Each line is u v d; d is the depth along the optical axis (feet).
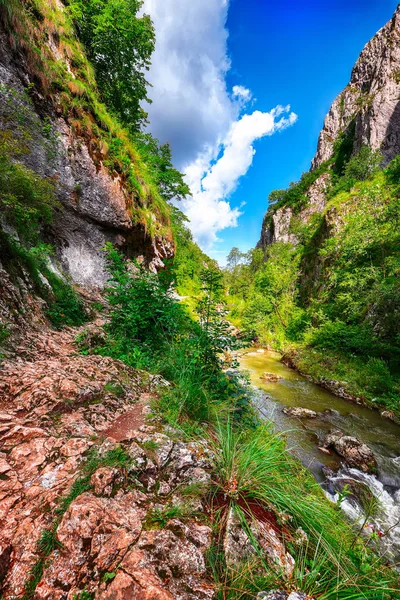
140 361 13.98
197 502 5.48
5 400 8.44
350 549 6.34
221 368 14.90
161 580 3.79
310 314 68.49
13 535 4.31
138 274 18.79
